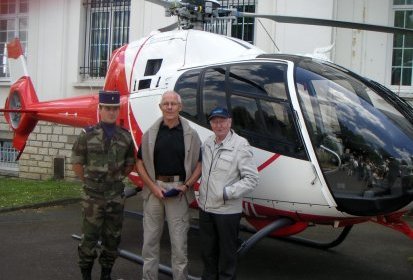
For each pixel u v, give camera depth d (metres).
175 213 4.30
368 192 4.18
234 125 4.69
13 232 6.70
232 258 4.19
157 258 4.46
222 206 4.13
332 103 4.38
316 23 5.25
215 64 5.11
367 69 8.87
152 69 5.80
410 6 8.70
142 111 5.56
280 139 4.38
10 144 12.01
